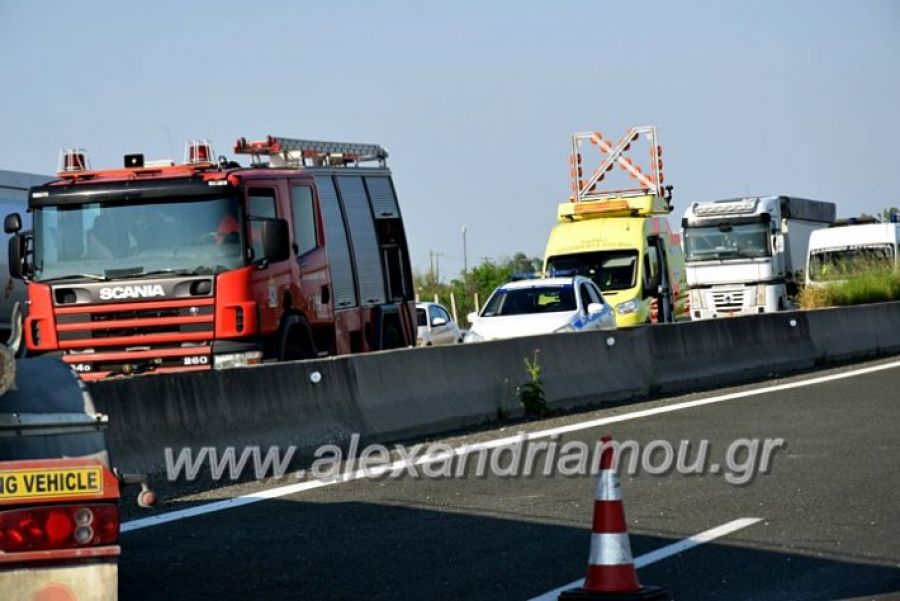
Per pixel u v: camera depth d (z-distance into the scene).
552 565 14.20
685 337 35.97
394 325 37.06
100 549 10.06
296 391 23.66
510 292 41.75
